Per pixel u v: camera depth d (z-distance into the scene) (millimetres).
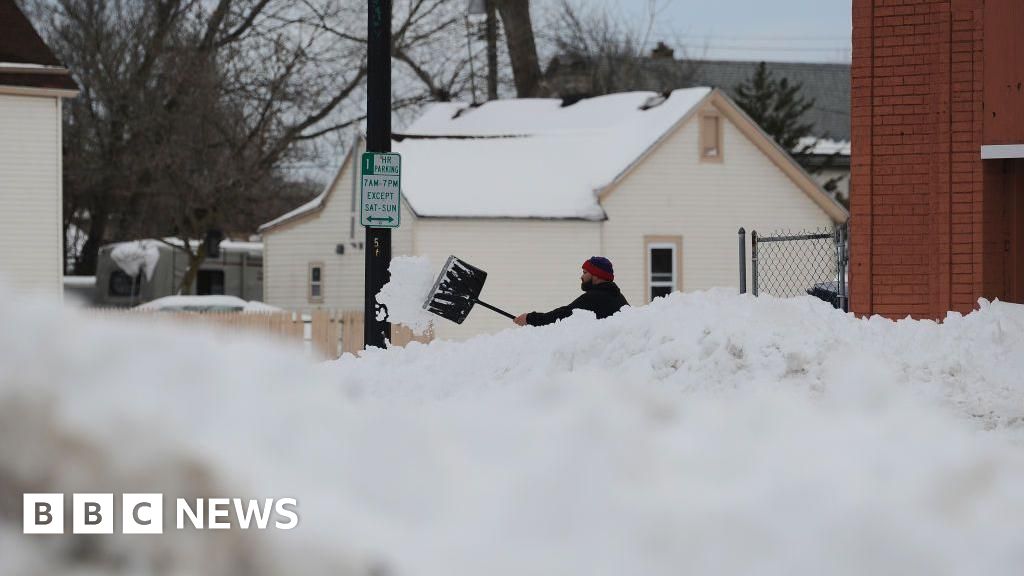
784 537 12383
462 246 107312
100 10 134375
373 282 42906
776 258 110625
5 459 9828
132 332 11938
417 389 29297
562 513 12266
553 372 28531
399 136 115875
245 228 137375
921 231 43594
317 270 118938
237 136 135000
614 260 111062
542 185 111125
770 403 17047
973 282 42969
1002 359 28734
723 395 24891
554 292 109312
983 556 12430
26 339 11141
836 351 26781
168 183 129500
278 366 12914
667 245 112250
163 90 133250
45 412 10188
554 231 109375
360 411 13234
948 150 43094
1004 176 43281
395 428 13062
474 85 153000
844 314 30812
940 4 43125
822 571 12086
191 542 9883
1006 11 42500
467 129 131500
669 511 12539
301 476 11234
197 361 12062
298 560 10117
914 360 27688
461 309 39344
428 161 112250
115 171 132625
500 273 108188
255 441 11406
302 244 120375
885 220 43812
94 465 9992
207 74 133250
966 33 42938
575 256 109875
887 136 43750
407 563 10688
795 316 29062
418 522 11695
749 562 12109
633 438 14344
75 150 134375
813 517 12664
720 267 113625
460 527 11742
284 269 121938
